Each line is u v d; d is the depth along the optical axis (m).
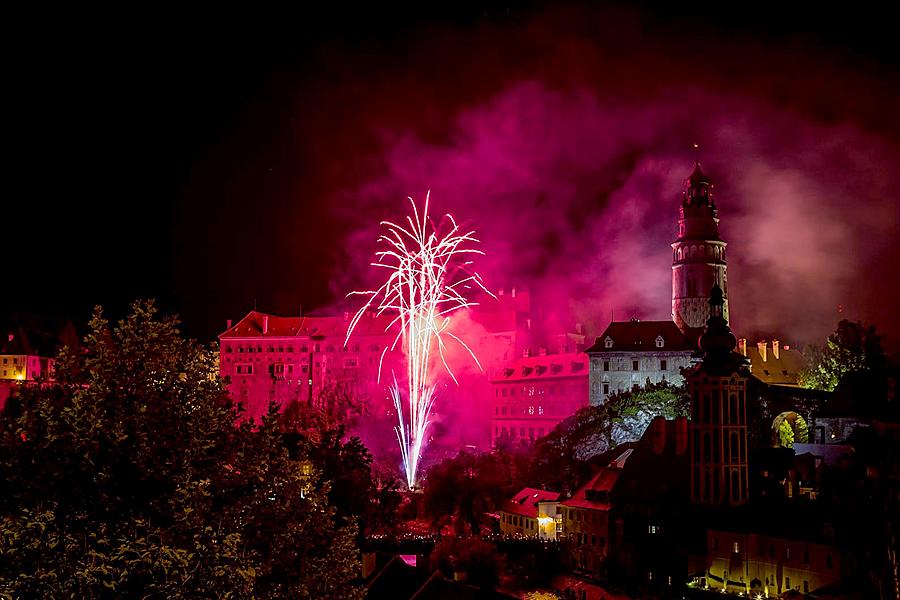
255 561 46.00
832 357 177.62
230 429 49.47
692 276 190.38
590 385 179.38
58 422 44.38
